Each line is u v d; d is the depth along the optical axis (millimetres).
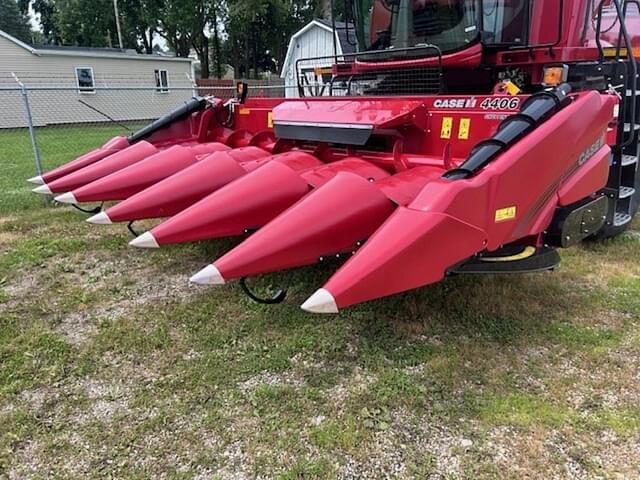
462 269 2607
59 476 2109
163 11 32438
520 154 2680
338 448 2242
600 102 3129
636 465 2127
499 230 2688
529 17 4168
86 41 33438
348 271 2328
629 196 4355
